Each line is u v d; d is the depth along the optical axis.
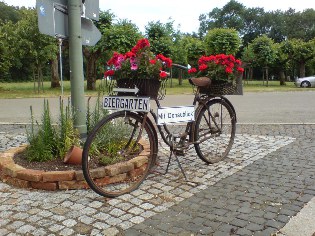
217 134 5.08
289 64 38.75
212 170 4.64
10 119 9.73
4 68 23.05
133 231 3.04
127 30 21.89
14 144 6.33
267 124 8.30
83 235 2.97
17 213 3.37
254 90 22.86
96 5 5.09
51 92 21.53
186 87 28.70
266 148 5.79
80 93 4.75
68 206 3.52
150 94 3.92
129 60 3.88
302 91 21.98
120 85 3.99
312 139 6.47
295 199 3.68
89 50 23.09
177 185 4.11
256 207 3.50
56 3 4.50
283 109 11.71
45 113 4.64
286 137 6.66
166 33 27.42
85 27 4.91
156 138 4.23
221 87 4.79
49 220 3.23
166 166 4.79
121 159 4.31
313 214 3.31
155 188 4.01
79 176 3.91
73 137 4.53
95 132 3.63
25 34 18.97
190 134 4.67
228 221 3.21
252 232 3.01
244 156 5.30
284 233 2.98
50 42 19.19
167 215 3.34
